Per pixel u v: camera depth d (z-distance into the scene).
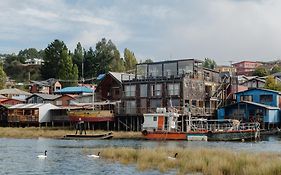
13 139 74.31
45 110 104.25
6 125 107.94
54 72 188.62
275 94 92.38
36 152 50.34
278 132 84.06
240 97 96.31
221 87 98.69
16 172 34.50
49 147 57.62
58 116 103.69
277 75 173.50
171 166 34.94
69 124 104.69
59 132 84.81
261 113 86.12
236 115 88.19
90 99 110.81
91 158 42.34
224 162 31.44
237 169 29.50
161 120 73.12
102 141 68.75
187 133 69.38
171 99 88.44
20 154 48.03
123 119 91.25
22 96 143.88
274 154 39.50
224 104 97.94
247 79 136.00
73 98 114.50
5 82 178.00
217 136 69.19
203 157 35.91
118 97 101.06
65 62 172.12
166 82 89.44
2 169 36.12
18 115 104.75
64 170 35.25
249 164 30.19
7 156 46.03
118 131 87.25
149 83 91.50
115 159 41.22
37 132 85.00
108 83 103.44
